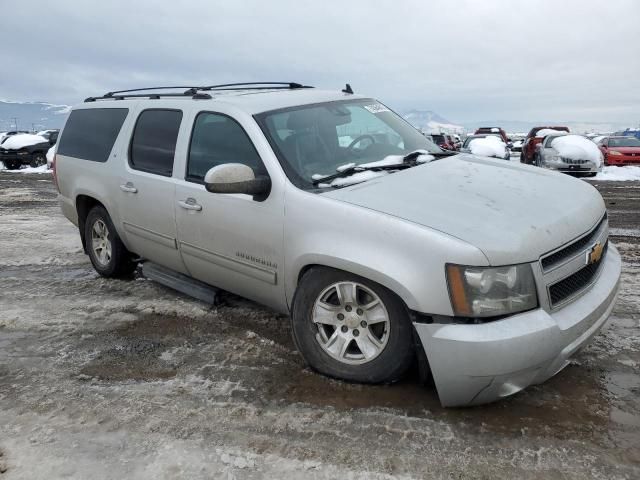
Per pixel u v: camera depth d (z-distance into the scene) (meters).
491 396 2.80
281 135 3.74
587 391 3.13
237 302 4.68
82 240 5.84
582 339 2.91
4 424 2.96
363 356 3.18
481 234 2.78
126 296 4.99
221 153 3.94
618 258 3.63
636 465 2.50
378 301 3.05
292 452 2.66
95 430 2.88
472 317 2.70
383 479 2.46
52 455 2.68
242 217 3.66
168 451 2.69
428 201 3.12
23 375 3.53
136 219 4.71
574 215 3.13
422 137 4.64
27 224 8.75
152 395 3.22
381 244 2.93
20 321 4.45
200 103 4.24
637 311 4.32
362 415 2.94
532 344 2.65
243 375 3.44
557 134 19.14
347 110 4.31
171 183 4.25
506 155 14.54
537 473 2.46
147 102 4.82
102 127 5.31
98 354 3.80
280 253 3.46
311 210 3.26
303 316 3.35
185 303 4.73
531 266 2.74
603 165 19.33
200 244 4.06
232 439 2.77
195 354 3.76
